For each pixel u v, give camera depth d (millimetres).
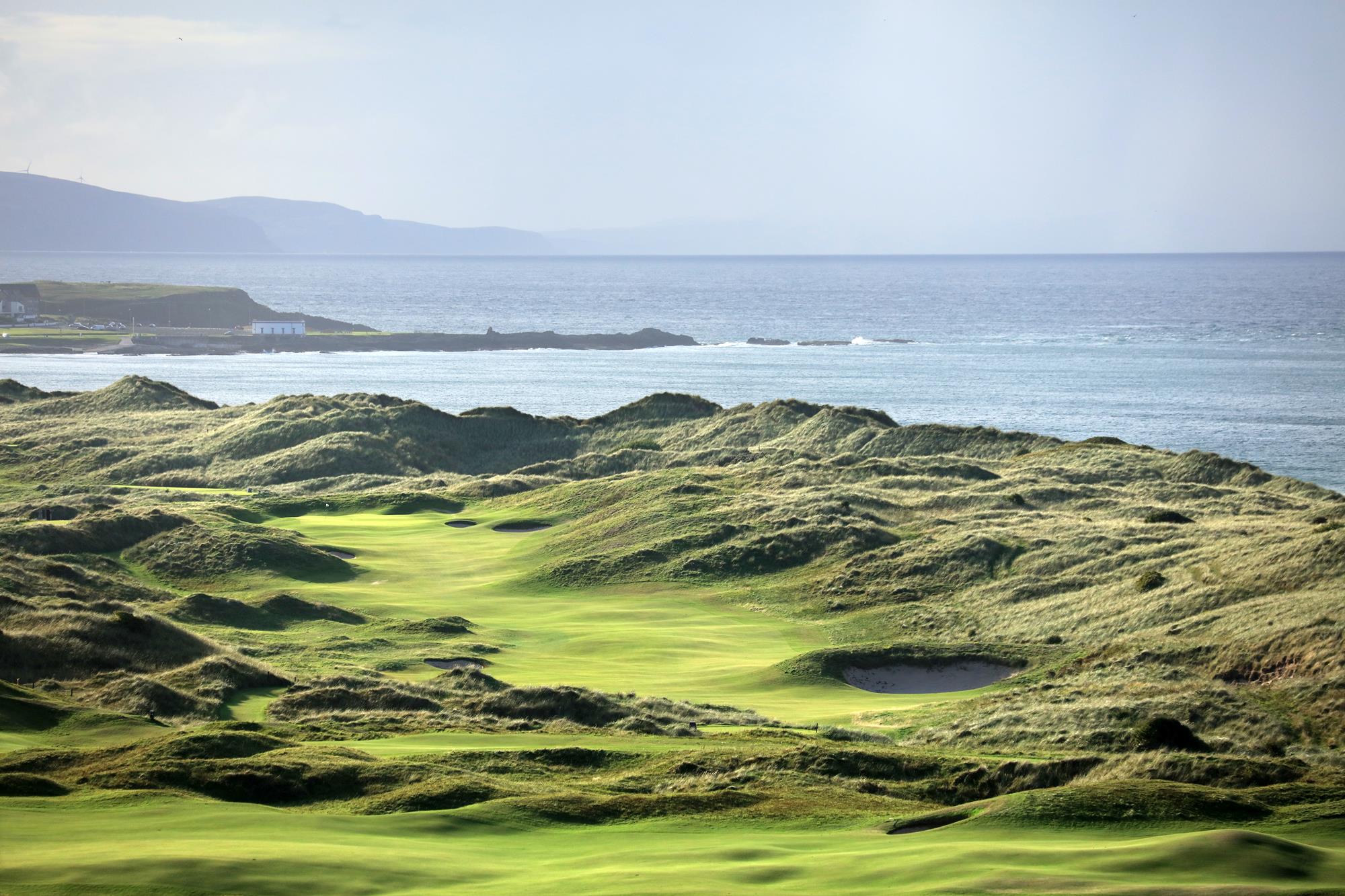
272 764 28891
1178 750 33406
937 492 92812
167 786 27547
